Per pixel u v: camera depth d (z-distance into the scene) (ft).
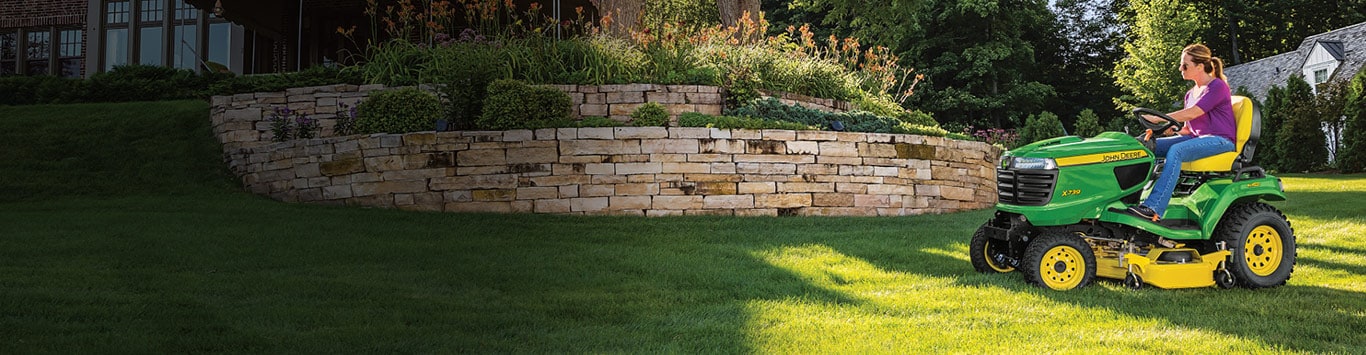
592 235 28.58
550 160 34.91
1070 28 147.02
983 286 19.33
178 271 21.20
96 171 38.88
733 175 35.50
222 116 42.86
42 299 16.88
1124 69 129.80
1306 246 25.93
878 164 37.58
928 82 116.06
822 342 13.78
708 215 34.99
